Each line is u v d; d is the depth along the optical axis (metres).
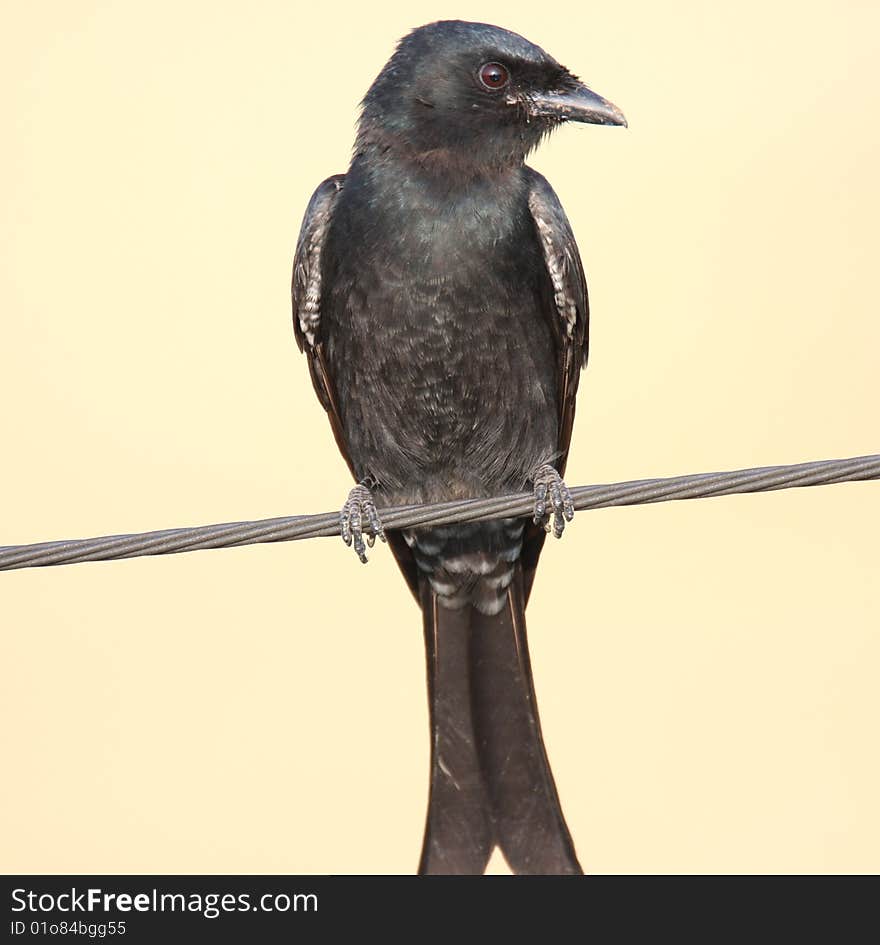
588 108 11.97
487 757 12.12
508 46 11.88
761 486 9.19
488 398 11.70
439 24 12.16
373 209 11.48
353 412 12.02
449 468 12.12
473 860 11.94
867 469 9.09
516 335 11.60
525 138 11.91
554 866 11.91
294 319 12.35
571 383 12.27
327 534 9.48
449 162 11.60
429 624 12.41
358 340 11.64
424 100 11.70
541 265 11.78
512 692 12.25
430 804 12.06
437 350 11.48
